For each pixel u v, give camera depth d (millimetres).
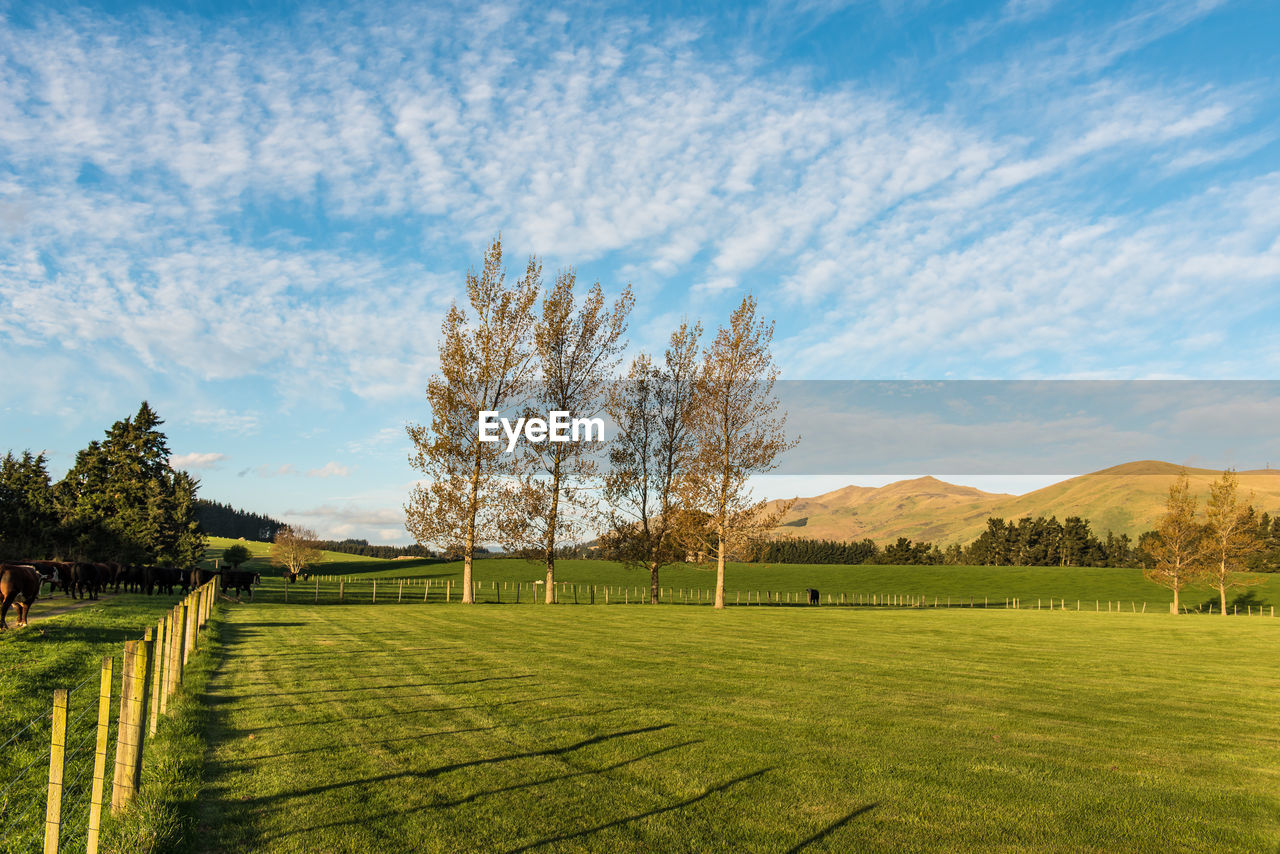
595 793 8922
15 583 21094
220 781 9070
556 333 53156
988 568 123750
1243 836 8016
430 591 77125
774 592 96250
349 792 8742
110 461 83875
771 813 8391
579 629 30797
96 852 6188
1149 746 12109
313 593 63406
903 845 7547
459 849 7184
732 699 15047
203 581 49438
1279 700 17281
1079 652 27062
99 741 6266
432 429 50031
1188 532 75250
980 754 11180
